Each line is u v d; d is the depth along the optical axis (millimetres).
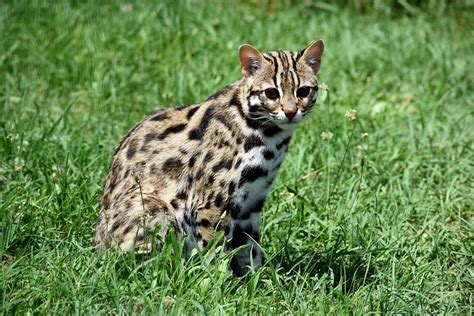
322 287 9500
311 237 11133
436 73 17500
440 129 15109
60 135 13500
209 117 10117
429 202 12422
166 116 10586
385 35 19406
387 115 15547
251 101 9852
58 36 17766
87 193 11547
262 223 11320
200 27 19047
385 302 9469
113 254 9562
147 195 10078
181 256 9648
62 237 10453
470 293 10109
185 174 10164
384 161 13672
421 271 10273
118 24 18734
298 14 21016
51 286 8977
